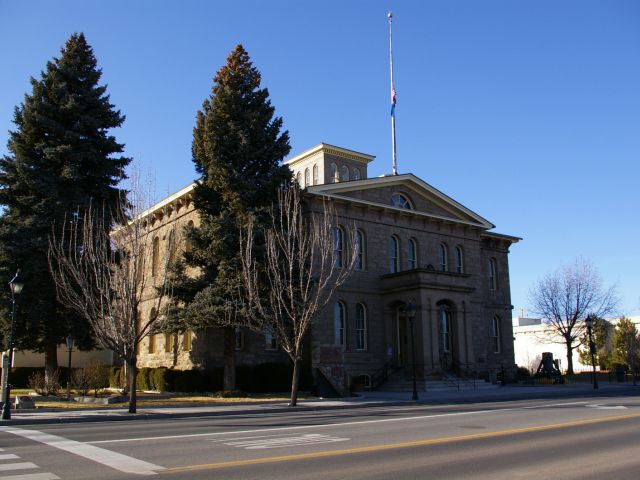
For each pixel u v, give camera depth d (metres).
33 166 30.95
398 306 39.28
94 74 33.62
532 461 10.59
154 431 15.88
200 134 32.72
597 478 9.11
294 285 30.33
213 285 30.02
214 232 29.97
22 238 29.66
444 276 38.12
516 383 45.38
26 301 29.52
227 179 30.53
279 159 32.78
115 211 31.94
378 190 40.28
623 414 19.17
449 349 39.47
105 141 33.22
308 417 20.14
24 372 39.69
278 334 29.25
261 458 11.02
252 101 32.69
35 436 14.84
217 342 35.38
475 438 13.59
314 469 9.91
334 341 36.12
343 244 37.94
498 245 49.50
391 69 44.72
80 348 31.47
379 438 13.73
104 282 25.58
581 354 66.19
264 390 33.56
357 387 35.62
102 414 21.20
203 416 21.86
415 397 28.45
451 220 43.44
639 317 72.12
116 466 10.27
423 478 9.13
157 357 40.69
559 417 18.36
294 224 28.42
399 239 41.03
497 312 47.94
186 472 9.69
